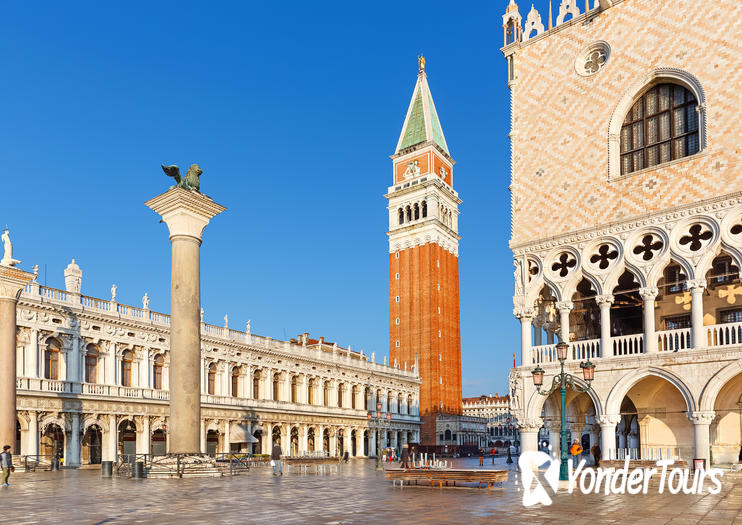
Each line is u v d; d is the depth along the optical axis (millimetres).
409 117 143000
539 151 42344
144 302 69250
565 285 39406
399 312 132375
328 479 37250
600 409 36656
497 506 21250
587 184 39719
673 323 39656
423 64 146125
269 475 41500
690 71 36375
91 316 62562
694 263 34656
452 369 131000
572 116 41156
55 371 59906
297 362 88688
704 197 34875
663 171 36688
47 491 27969
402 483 31312
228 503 22562
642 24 38812
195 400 37156
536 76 43312
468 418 129625
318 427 90938
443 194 137500
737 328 33250
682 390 34094
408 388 116188
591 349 38375
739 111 34406
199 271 38562
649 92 38719
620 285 41281
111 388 63844
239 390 79438
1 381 45656
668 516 18406
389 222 138750
